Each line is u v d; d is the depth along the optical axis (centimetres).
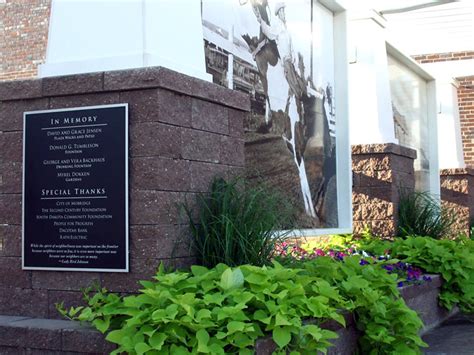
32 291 473
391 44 1073
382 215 937
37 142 474
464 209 1402
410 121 1218
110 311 407
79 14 490
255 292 394
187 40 506
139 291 432
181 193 463
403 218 957
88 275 456
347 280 508
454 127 1464
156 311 366
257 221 478
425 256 773
